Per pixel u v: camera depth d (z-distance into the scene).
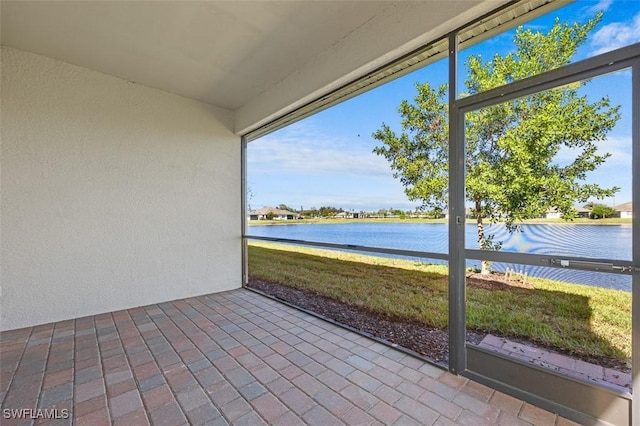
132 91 3.64
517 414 1.72
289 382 2.06
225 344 2.65
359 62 2.60
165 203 3.91
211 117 4.33
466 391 1.95
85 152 3.33
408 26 2.22
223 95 4.04
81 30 2.63
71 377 2.11
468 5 1.89
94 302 3.39
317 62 3.06
